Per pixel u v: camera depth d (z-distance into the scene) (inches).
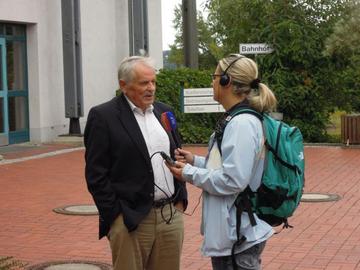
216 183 145.0
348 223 328.2
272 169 146.3
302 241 292.4
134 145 161.3
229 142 144.8
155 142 165.0
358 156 597.9
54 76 724.7
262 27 784.9
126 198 162.2
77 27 710.5
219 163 149.7
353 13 741.3
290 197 146.3
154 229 166.7
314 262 260.4
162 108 173.9
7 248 286.0
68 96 711.7
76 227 324.5
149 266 172.1
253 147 144.0
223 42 875.4
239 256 148.0
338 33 733.9
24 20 681.6
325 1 773.9
